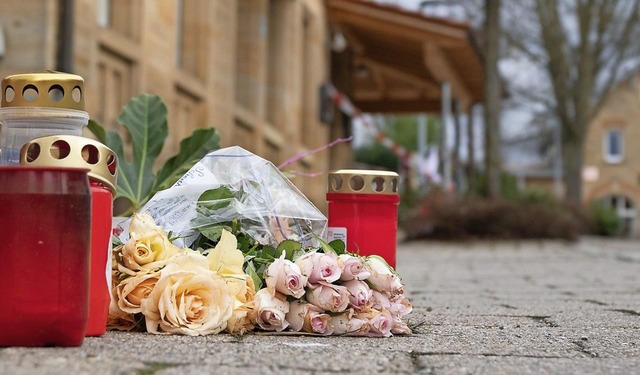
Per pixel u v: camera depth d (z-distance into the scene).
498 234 15.10
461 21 16.48
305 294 2.73
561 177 53.94
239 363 2.19
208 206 3.02
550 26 27.25
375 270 2.79
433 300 4.75
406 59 20.00
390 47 19.12
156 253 2.72
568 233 15.52
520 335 3.08
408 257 10.54
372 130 18.61
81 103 2.62
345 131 20.14
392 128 52.19
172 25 9.20
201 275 2.63
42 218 2.19
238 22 13.09
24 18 6.36
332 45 19.78
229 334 2.69
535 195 23.53
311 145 16.67
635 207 51.44
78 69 6.86
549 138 46.59
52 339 2.23
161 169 3.43
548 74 29.06
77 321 2.23
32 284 2.19
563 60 27.55
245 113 12.33
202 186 3.05
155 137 3.48
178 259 2.67
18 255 2.18
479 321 3.55
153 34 8.61
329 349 2.47
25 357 2.09
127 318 2.68
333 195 3.18
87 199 2.25
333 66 19.80
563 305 4.46
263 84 13.41
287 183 3.12
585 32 27.75
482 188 18.33
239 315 2.67
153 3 8.60
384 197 3.17
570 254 11.47
